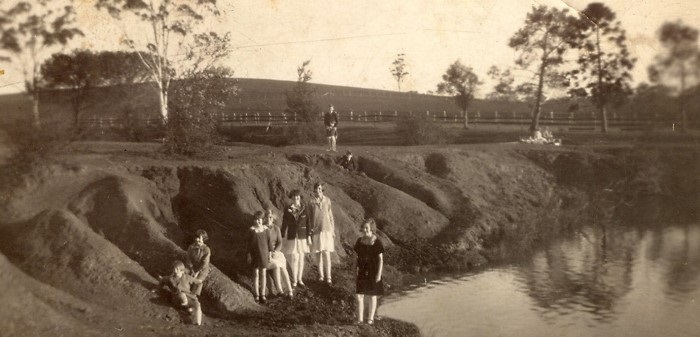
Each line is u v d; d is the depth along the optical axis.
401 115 36.25
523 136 30.78
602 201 19.94
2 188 10.09
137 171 12.83
